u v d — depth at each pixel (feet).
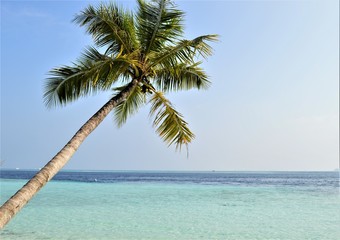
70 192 126.62
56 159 26.35
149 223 62.13
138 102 43.73
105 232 53.83
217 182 241.35
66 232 53.36
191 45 35.32
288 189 156.35
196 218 67.87
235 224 61.77
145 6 36.55
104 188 152.05
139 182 228.63
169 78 42.57
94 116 31.81
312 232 55.21
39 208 80.74
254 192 134.62
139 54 36.70
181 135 38.86
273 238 50.88
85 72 33.73
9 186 147.64
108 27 35.96
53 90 35.47
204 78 43.47
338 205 89.92
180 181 256.93
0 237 49.39
